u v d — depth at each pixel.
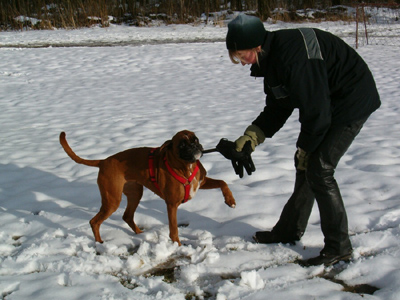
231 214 4.20
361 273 3.18
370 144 5.91
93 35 19.73
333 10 24.16
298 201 3.51
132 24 23.45
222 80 11.22
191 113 8.15
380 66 11.89
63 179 5.22
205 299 3.01
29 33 20.75
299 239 3.65
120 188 3.75
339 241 3.28
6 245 3.76
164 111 8.38
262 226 3.96
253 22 2.95
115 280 3.24
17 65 13.13
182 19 23.91
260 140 3.57
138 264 3.43
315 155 3.16
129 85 10.88
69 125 7.57
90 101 9.36
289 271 3.24
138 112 8.34
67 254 3.65
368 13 23.39
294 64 2.88
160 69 12.68
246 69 12.42
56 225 4.14
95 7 23.02
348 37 17.50
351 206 4.13
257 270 3.30
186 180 3.49
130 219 3.99
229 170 5.21
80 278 3.25
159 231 3.96
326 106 2.93
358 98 3.04
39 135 7.01
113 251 3.66
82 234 3.97
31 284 3.18
